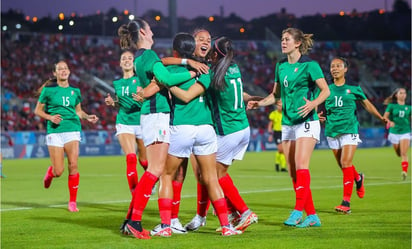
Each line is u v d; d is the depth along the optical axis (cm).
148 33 895
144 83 880
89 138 4194
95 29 7394
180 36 880
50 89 1291
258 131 4838
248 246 778
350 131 1223
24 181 2075
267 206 1266
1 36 5591
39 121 4588
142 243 820
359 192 1305
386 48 7056
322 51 7031
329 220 1043
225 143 922
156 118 862
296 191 978
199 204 951
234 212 980
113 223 1038
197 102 875
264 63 6525
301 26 8312
